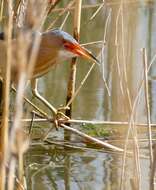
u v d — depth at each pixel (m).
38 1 3.85
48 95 9.49
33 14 3.86
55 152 7.76
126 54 6.61
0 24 7.46
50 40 6.83
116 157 7.45
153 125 7.83
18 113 3.77
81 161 7.47
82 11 11.91
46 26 10.55
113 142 7.95
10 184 4.24
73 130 7.52
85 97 9.39
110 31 9.66
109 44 9.80
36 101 9.09
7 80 4.38
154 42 11.22
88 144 7.91
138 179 5.45
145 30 11.83
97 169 7.18
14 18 6.92
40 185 6.80
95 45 11.10
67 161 7.49
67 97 8.35
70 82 8.33
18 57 3.69
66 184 6.82
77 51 6.91
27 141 4.45
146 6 12.51
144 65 5.66
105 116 8.63
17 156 4.87
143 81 6.06
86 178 6.94
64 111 8.35
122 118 6.99
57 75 10.38
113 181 6.80
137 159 5.47
